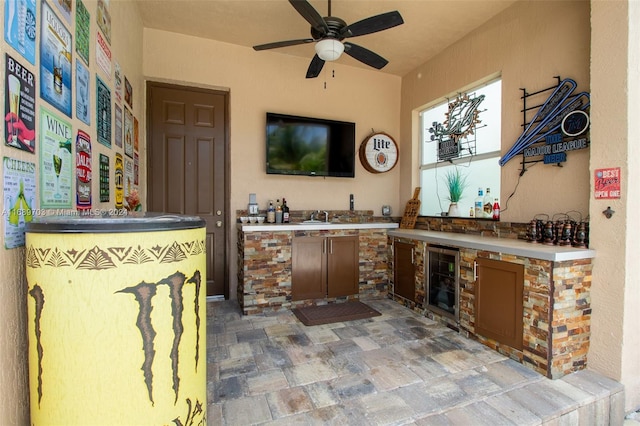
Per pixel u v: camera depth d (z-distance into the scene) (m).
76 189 1.42
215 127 3.71
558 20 2.52
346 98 4.18
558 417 1.69
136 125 2.90
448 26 3.25
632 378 2.01
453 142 3.72
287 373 2.06
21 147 0.95
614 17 2.00
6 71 0.87
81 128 1.49
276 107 3.83
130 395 0.85
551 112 2.54
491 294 2.44
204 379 1.06
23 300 0.95
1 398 0.85
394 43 3.59
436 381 1.97
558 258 1.98
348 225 3.62
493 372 2.09
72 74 1.38
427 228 3.88
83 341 0.81
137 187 2.94
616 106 2.00
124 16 2.42
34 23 1.04
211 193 3.70
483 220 3.16
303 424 1.58
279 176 3.87
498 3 2.88
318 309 3.34
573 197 2.41
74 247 0.80
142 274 0.84
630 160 1.96
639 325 2.04
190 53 3.46
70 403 0.82
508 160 2.94
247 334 2.70
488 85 3.27
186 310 0.95
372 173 4.35
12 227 0.90
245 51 3.69
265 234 3.27
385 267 3.82
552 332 2.02
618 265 2.00
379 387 1.90
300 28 3.31
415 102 4.21
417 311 3.27
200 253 1.02
